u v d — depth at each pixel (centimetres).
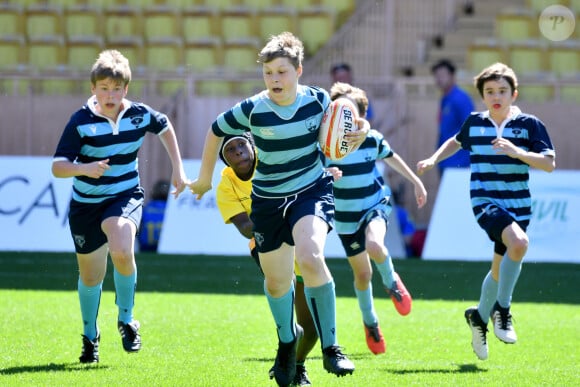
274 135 1773
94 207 2055
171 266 4147
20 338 2391
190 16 6475
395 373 2020
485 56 6159
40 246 4641
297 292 1962
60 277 3728
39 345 2295
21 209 4684
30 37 6362
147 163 5194
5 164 4709
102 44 6278
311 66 6338
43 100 5569
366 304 2300
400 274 3981
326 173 1853
